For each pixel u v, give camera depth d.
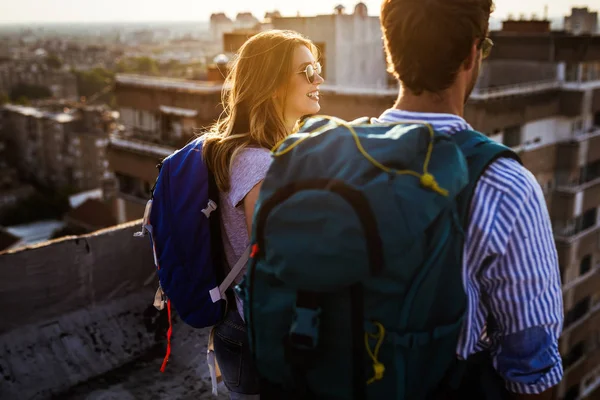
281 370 1.28
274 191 1.26
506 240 1.21
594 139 20.34
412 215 1.13
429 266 1.15
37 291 2.85
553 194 19.91
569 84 19.27
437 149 1.22
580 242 20.20
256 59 1.82
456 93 1.34
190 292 1.81
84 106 108.12
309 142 1.29
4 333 2.77
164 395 2.91
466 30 1.25
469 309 1.25
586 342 22.12
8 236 67.88
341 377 1.21
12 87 167.25
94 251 3.04
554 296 1.25
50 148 95.19
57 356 2.88
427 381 1.22
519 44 20.19
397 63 1.33
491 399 1.36
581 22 26.75
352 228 1.13
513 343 1.27
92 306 3.06
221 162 1.74
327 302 1.20
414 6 1.27
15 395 2.69
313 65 1.88
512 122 17.64
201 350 3.19
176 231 1.80
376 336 1.17
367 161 1.19
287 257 1.17
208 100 20.78
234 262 1.80
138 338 3.17
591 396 22.66
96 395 2.85
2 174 91.12
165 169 1.86
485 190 1.22
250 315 1.30
